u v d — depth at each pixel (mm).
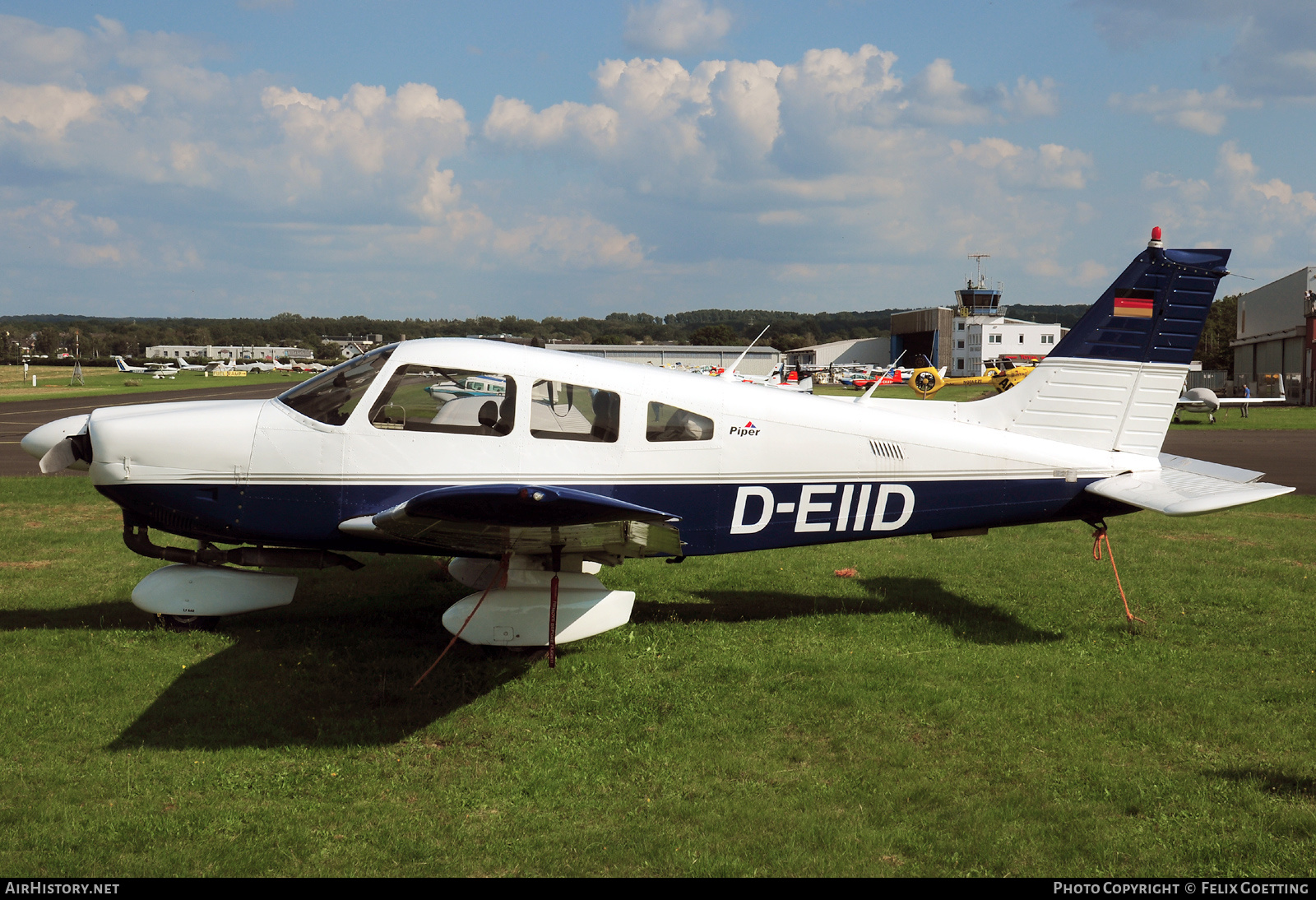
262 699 4676
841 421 5988
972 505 6211
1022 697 4797
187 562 5992
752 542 5988
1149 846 3326
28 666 5039
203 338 159625
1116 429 6457
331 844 3270
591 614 5461
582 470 5629
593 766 3967
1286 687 4949
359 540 5652
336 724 4387
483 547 5219
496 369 5574
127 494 5605
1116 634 5984
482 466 5543
